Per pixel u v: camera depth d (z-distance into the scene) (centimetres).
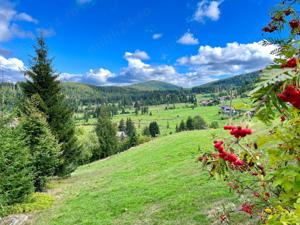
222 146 317
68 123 3059
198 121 11969
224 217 734
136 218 1493
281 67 190
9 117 1925
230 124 235
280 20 313
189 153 3000
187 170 2214
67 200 2222
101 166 3988
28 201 2067
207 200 1423
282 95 187
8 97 2058
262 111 211
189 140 3594
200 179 1845
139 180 2348
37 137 2450
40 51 2919
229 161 319
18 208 1966
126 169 3050
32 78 2930
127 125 13100
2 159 1766
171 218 1355
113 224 1485
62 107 2998
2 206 1764
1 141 1780
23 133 2114
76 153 3170
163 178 2170
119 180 2586
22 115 2466
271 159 326
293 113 286
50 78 2967
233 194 1355
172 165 2708
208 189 1583
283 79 175
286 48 227
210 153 360
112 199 1934
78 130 6294
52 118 2938
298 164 313
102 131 7312
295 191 299
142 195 1858
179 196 1619
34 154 2394
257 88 180
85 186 2642
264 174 386
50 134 2538
